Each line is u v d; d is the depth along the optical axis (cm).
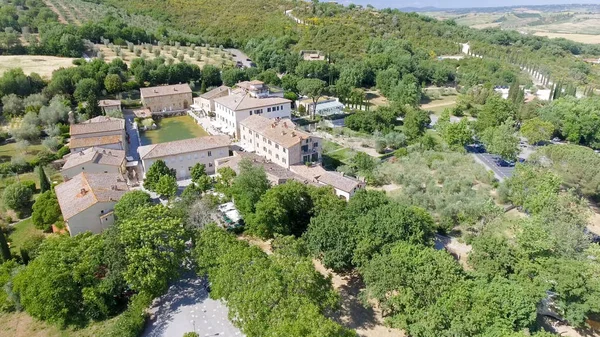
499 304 5262
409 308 5303
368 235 6281
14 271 6366
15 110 13550
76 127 11500
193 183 9194
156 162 9381
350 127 14238
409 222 6456
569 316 5741
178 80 18050
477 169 10644
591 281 5775
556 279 5781
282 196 7288
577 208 8119
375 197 7175
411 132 13300
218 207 8156
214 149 10500
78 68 16162
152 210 6412
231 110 13050
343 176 9531
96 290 5734
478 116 14850
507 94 18975
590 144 14062
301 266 5297
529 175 9238
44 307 5491
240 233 7850
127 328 5291
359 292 6372
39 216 7850
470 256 6462
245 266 5372
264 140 11200
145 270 5825
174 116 15962
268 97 14525
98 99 15600
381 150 12362
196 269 6281
